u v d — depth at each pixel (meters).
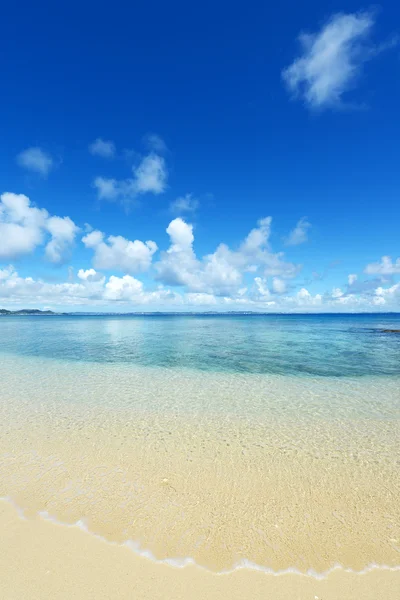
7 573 3.77
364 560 4.12
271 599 3.53
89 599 3.45
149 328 59.66
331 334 44.19
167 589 3.61
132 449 7.38
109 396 12.18
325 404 11.16
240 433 8.44
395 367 18.36
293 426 8.97
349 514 5.07
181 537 4.48
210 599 3.50
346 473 6.35
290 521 4.88
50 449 7.35
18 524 4.69
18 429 8.63
